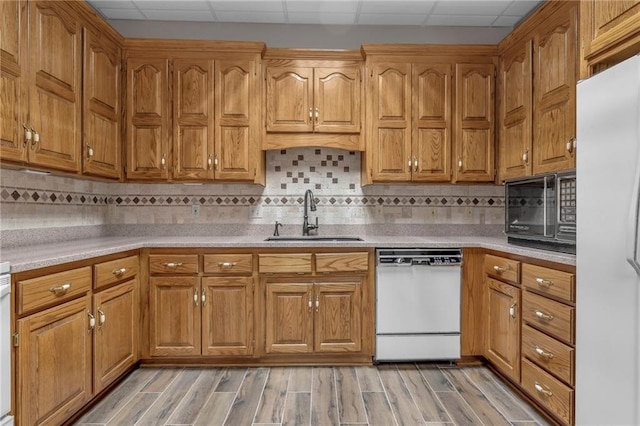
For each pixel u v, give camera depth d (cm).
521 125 271
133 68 299
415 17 327
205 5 308
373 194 341
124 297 246
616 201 145
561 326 187
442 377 257
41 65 207
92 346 210
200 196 335
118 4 307
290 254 271
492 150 308
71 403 191
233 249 271
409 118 306
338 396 229
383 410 213
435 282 274
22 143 194
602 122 152
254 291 271
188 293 270
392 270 273
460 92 307
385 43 324
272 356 274
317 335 271
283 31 338
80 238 293
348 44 340
